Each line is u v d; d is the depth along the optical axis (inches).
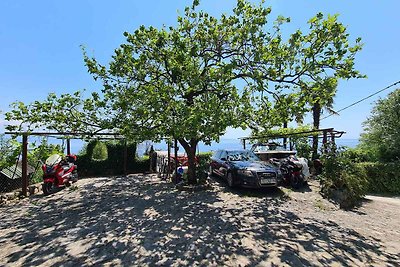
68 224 246.2
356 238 206.5
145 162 650.2
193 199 344.2
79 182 501.4
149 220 254.8
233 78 328.8
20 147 392.8
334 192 337.1
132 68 362.6
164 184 467.8
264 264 160.7
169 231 222.1
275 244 192.9
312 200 334.0
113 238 207.3
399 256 174.2
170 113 332.8
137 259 168.9
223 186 428.8
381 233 220.2
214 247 187.5
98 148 686.5
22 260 169.8
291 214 273.4
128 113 369.1
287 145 651.5
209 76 314.7
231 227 231.3
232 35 330.6
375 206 318.7
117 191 409.1
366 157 538.0
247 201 330.0
